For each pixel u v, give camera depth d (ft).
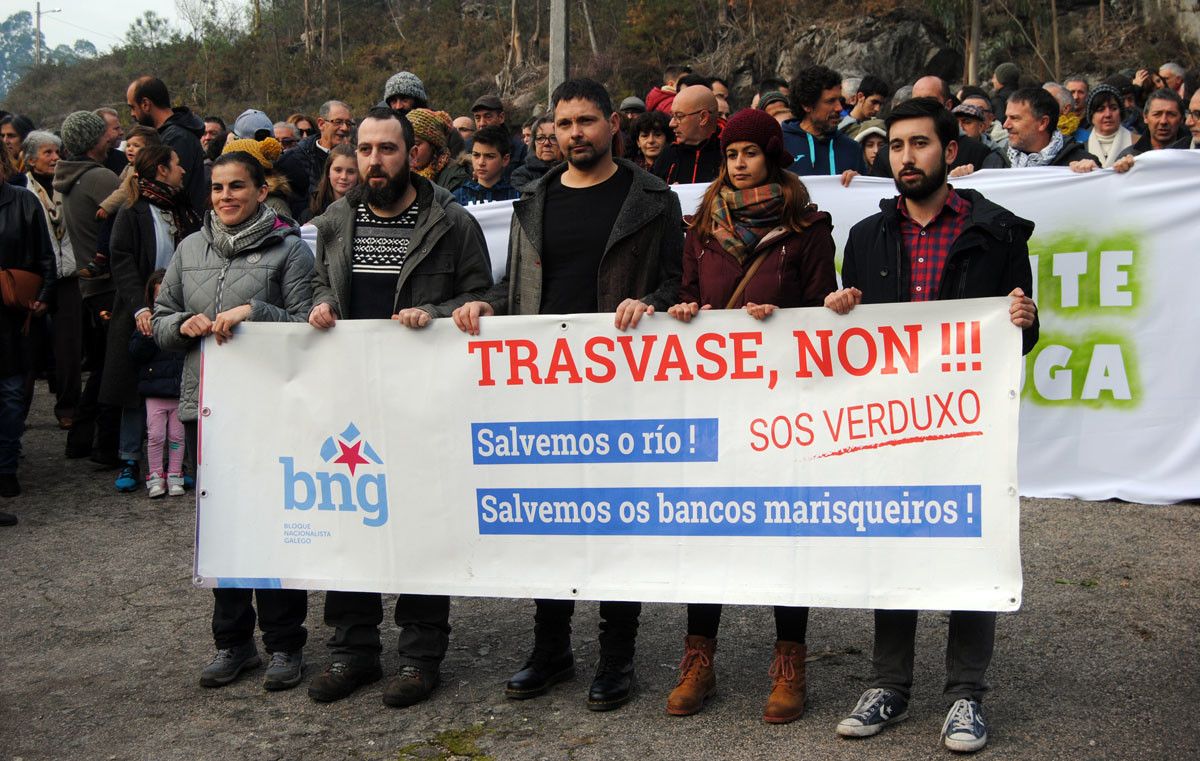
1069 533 19.25
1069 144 23.71
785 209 12.97
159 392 23.56
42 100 190.19
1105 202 20.77
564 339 13.29
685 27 121.90
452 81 142.41
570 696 13.87
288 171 28.30
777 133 12.88
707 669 13.34
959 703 12.16
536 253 13.75
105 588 18.83
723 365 12.90
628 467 13.23
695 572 13.08
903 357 12.41
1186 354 20.65
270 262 14.93
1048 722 12.57
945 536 12.37
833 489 12.66
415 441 13.80
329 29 170.60
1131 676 13.73
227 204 14.97
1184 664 13.99
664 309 13.50
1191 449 20.71
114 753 12.85
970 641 12.28
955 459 12.31
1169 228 20.54
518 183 26.76
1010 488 12.17
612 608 13.55
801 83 22.98
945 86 26.50
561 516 13.46
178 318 14.67
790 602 12.74
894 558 12.51
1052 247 21.04
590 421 13.32
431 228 14.08
